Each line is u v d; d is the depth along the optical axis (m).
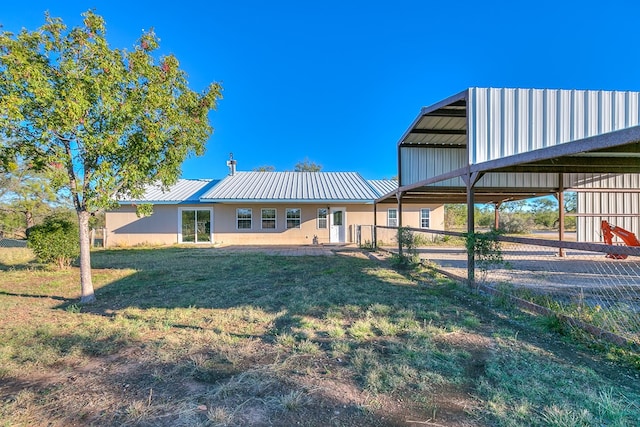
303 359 3.14
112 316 4.73
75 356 3.28
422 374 2.80
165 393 2.54
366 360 3.08
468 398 2.43
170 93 5.64
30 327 4.21
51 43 4.83
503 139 6.64
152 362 3.10
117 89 5.09
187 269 8.98
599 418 2.15
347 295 5.81
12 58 4.32
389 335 3.80
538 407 2.29
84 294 5.63
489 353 3.26
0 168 5.50
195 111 6.00
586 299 5.39
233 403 2.39
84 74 4.80
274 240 17.70
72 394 2.54
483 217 31.05
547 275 7.88
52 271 8.68
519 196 14.63
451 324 4.17
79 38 4.86
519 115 6.69
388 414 2.25
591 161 6.86
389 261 10.42
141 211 6.84
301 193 17.11
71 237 9.03
